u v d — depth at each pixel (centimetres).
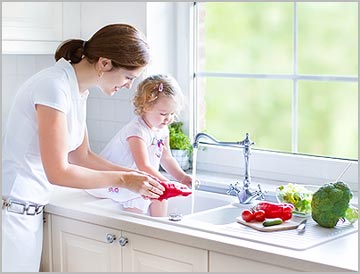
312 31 430
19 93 235
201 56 313
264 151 290
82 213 243
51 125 223
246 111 394
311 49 439
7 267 238
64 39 297
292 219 233
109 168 258
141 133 263
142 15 294
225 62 421
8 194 236
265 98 414
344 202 221
